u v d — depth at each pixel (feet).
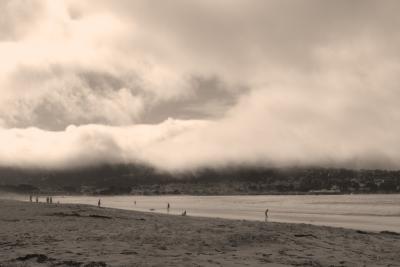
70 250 61.87
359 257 64.80
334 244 80.43
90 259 53.98
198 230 94.53
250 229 99.71
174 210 431.02
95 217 133.90
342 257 63.82
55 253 58.95
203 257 57.52
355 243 84.84
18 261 51.96
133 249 63.41
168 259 54.90
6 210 162.91
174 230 94.27
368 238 97.30
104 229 94.63
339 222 259.19
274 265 53.47
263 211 440.04
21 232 86.84
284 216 333.62
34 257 54.03
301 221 265.13
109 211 182.60
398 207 576.20
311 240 83.61
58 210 167.02
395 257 66.13
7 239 74.84
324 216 341.00
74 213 146.72
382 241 92.07
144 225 108.47
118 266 48.96
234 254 61.31
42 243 69.56
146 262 52.08
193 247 67.10
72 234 83.51
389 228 208.03
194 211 423.23
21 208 179.01
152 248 64.95
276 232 93.20
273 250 67.36
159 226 105.50
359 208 543.80
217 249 65.87
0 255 56.70
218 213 379.55
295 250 68.59
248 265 52.70
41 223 108.37
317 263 56.44
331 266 54.95
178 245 68.95
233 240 75.97
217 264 52.31
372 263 59.21
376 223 251.19
